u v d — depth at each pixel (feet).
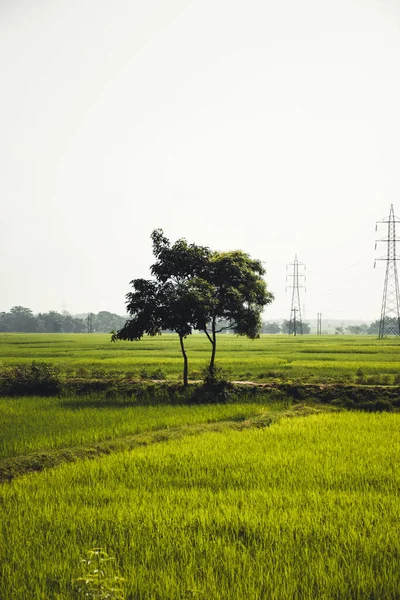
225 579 23.57
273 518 30.30
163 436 53.26
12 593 22.48
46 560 25.45
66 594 22.29
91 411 65.87
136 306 82.12
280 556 25.72
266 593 22.31
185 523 29.71
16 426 56.03
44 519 30.55
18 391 83.56
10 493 35.14
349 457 43.75
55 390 84.07
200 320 79.36
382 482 37.06
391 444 48.42
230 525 29.76
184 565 24.89
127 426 55.93
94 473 39.65
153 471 40.24
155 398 78.02
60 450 46.70
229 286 85.25
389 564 24.68
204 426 58.54
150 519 30.32
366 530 28.73
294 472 39.60
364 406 71.92
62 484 37.40
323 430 55.11
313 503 32.73
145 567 24.54
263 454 44.73
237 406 70.18
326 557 25.48
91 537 28.07
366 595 22.26
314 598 22.16
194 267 85.51
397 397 73.46
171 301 81.05
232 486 36.76
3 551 26.37
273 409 69.82
